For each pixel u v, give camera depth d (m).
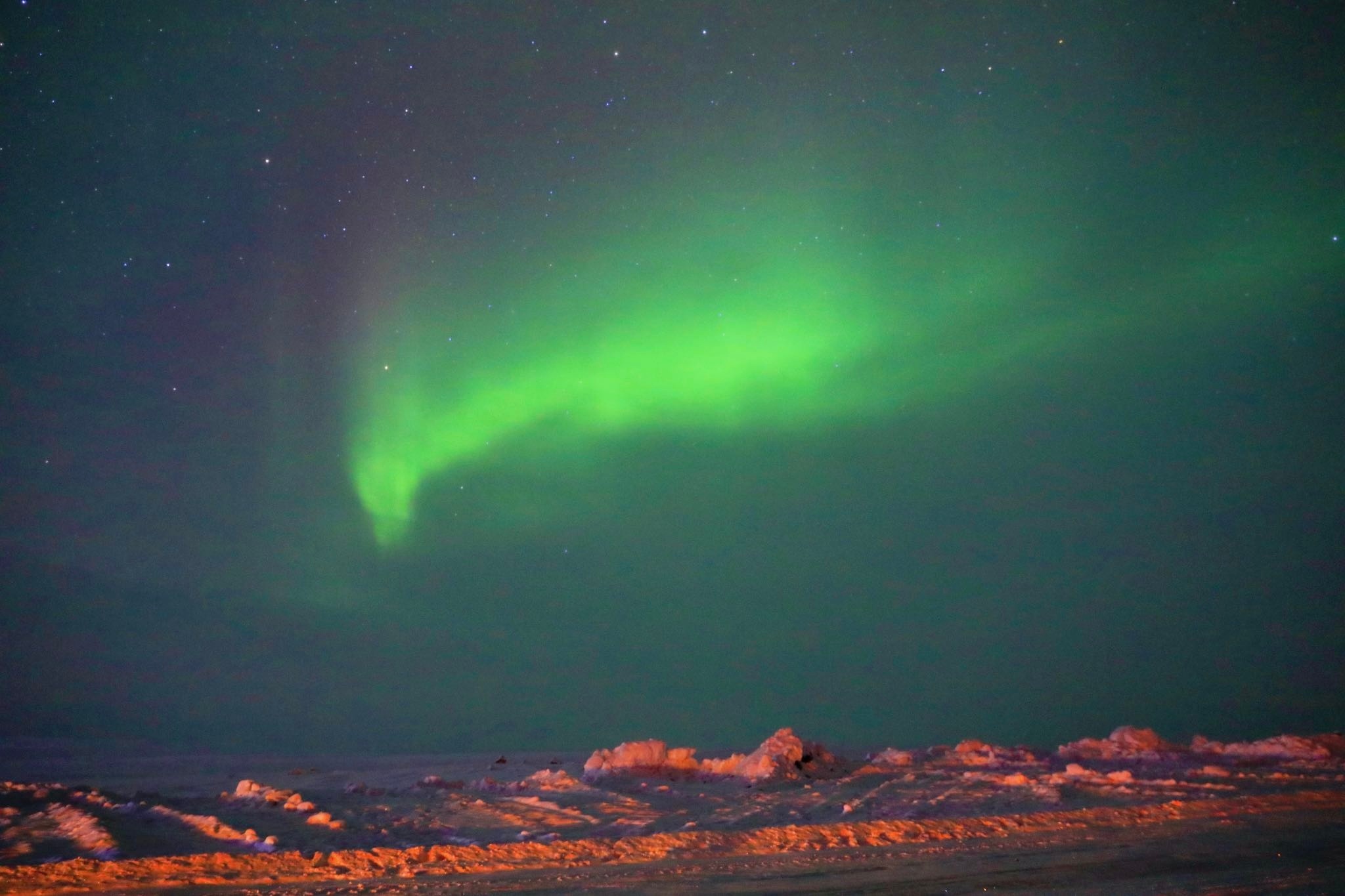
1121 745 16.75
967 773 13.21
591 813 9.85
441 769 16.44
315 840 7.77
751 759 13.73
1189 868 6.57
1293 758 15.46
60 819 7.76
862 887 5.95
